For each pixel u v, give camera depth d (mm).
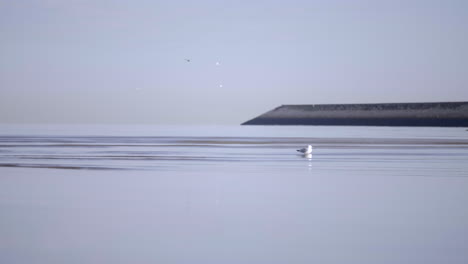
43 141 79125
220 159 45500
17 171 34375
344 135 119000
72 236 16453
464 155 50719
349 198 23562
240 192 25281
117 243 15672
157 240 16016
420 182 29188
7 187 26719
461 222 18547
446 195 24453
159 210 20531
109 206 21359
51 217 19172
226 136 110688
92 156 47875
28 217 19156
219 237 16375
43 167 37156
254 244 15617
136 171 34719
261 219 18969
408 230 17344
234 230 17297
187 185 27719
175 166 38500
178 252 14781
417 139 92812
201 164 40344
